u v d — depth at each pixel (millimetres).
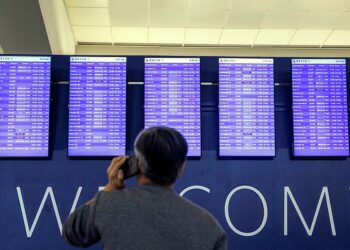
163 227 1138
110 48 6656
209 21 5633
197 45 6656
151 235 1129
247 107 2582
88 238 1218
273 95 2594
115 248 1133
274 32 6059
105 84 2555
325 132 2590
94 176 2566
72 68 2551
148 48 6695
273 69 2615
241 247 2535
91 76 2555
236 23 5703
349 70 2709
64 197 2543
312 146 2584
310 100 2604
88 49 6598
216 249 1175
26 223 2502
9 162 2545
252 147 2562
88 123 2529
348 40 6410
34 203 2523
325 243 2561
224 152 2555
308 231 2564
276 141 2652
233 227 2553
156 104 2559
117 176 1275
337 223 2588
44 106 2529
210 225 1185
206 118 2648
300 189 2609
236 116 2574
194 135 2551
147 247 1116
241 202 2582
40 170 2555
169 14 5387
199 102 2572
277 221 2568
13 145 2498
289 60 2727
